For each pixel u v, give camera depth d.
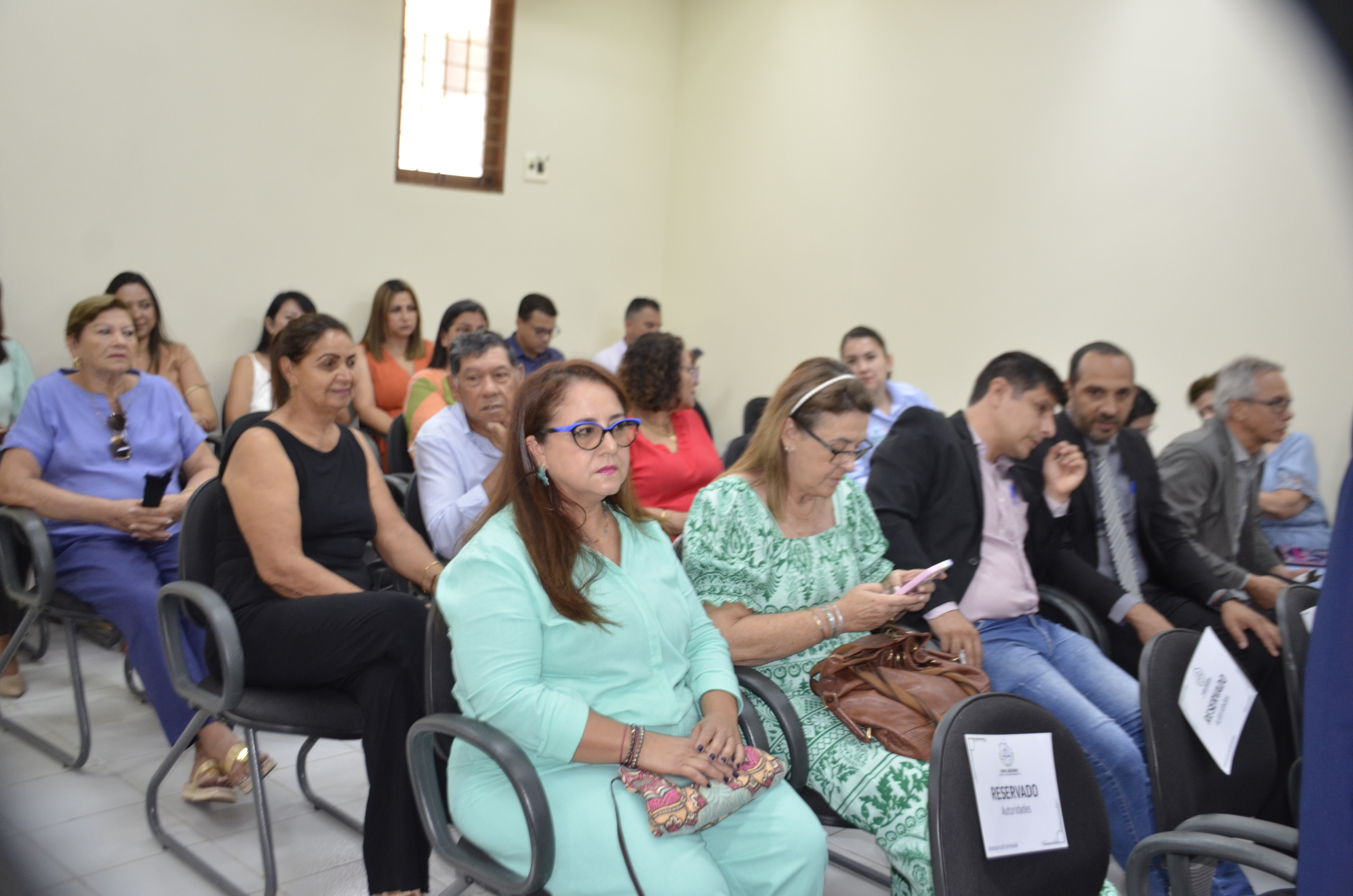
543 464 1.54
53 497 2.65
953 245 4.41
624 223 5.94
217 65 4.57
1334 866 1.07
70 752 2.67
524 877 1.41
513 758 1.37
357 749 2.80
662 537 1.73
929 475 2.27
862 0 4.79
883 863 2.29
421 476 2.68
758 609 1.88
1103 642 2.41
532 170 5.55
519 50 5.41
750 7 5.43
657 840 1.39
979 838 1.27
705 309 5.84
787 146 5.25
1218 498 2.76
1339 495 1.14
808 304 5.17
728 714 1.59
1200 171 3.50
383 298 4.74
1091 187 3.87
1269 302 3.33
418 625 1.90
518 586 1.48
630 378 2.96
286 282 4.87
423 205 5.23
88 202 4.32
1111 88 3.78
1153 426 3.55
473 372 2.63
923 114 4.52
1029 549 2.45
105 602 2.50
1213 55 3.44
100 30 4.28
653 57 5.87
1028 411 2.24
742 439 3.31
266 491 2.03
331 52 4.86
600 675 1.53
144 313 4.04
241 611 2.00
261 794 1.96
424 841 1.82
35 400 2.80
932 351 4.54
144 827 2.31
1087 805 1.37
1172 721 1.55
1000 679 2.18
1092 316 3.89
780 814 1.52
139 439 2.95
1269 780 1.68
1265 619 2.43
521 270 5.61
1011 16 4.13
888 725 1.67
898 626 1.92
